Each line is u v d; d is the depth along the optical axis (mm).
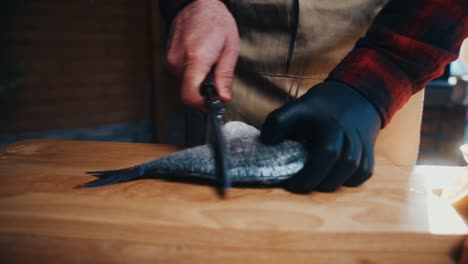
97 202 663
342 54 1014
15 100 3189
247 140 750
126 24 3689
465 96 2588
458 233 580
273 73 1079
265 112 1119
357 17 972
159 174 764
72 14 3346
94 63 3555
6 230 620
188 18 888
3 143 3189
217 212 632
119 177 757
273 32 1050
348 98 708
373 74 726
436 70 760
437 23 718
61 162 876
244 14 1063
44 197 683
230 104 1155
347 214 633
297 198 686
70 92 3475
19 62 3146
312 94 717
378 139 1064
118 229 604
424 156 2738
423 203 678
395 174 815
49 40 3270
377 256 590
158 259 601
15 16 3061
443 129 2684
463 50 1209
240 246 594
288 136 750
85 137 3629
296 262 594
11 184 742
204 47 818
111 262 609
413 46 721
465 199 665
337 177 683
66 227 612
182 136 4270
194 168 718
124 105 3840
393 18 741
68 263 615
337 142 655
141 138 4016
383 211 646
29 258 622
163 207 647
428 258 587
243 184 724
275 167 700
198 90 799
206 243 597
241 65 1115
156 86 3936
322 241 587
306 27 998
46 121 3387
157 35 3834
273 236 588
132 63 3814
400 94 746
